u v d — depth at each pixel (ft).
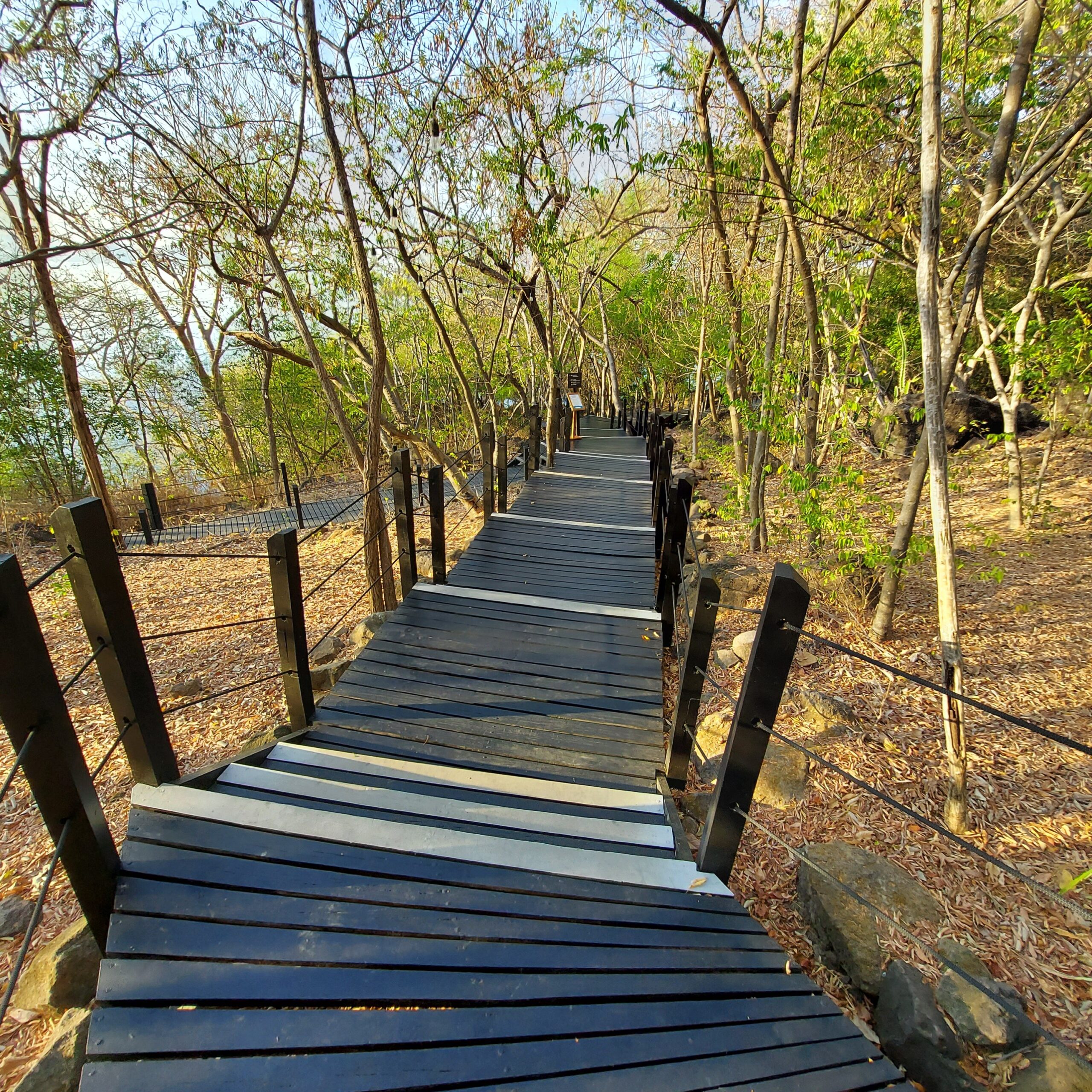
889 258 17.40
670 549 13.46
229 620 22.17
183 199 17.06
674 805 8.04
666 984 5.24
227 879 5.78
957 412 32.68
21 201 28.09
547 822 7.30
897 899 7.82
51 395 42.34
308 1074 4.43
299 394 61.00
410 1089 4.37
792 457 22.43
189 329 54.13
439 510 15.60
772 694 5.86
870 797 10.05
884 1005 6.59
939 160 8.84
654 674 11.78
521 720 10.17
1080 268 25.82
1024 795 9.90
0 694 4.46
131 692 6.11
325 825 6.46
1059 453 30.27
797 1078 4.58
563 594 15.65
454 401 58.75
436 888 5.98
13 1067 6.76
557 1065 4.57
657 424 28.81
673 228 33.01
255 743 9.09
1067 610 15.83
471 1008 4.93
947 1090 5.83
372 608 20.03
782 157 19.42
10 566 4.44
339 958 5.21
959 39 16.51
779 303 20.11
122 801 11.38
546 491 27.58
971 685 13.10
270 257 17.21
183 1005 4.81
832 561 17.21
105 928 5.60
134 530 42.68
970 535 22.40
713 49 14.56
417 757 9.11
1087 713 11.79
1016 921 7.73
